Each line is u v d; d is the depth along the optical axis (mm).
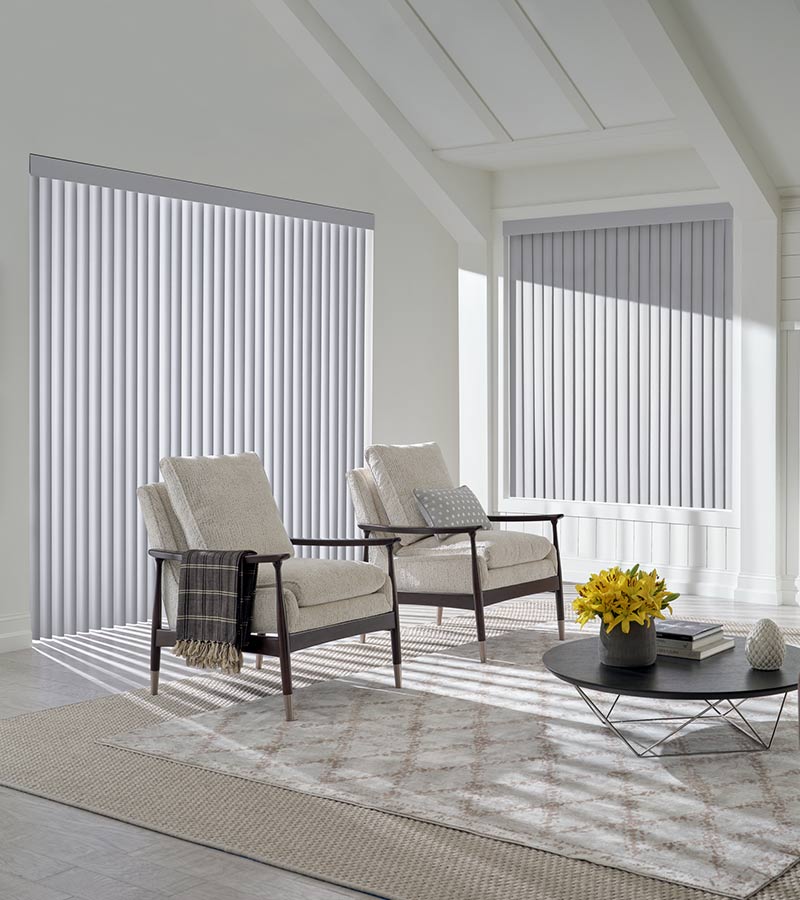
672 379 6898
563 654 3936
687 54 5453
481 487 7570
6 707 4297
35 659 5125
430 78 6320
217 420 6332
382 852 2889
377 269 7305
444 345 7777
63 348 5566
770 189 6340
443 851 2893
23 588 5375
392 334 7406
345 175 7051
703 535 6805
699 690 3408
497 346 7547
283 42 6637
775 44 5348
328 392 7023
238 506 4523
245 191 6434
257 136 6500
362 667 4941
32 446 5457
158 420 6012
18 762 3617
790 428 6488
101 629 5797
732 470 6707
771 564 6484
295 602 4121
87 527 5699
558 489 7359
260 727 4004
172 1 6023
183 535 4504
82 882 2725
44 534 5520
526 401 7477
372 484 5531
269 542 4578
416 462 5641
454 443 7773
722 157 6035
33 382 5461
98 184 5668
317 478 6961
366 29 6090
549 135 6629
